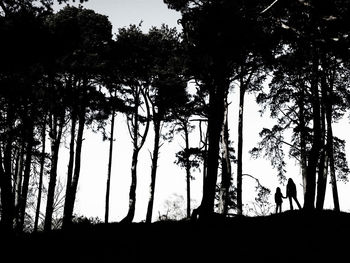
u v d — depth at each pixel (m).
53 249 9.57
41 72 15.68
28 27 13.70
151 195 26.72
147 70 25.59
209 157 11.92
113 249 8.98
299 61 10.41
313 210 13.40
